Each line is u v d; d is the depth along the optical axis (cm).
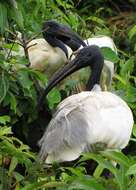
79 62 991
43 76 884
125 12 1396
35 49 1071
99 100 862
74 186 693
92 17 1192
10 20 895
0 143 796
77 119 845
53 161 833
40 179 788
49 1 1096
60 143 838
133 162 711
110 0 1384
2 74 854
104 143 846
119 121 851
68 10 1146
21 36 985
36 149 984
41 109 978
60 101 989
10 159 821
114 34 1224
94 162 895
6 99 870
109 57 1002
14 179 805
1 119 820
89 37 1148
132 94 969
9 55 918
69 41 1067
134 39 1191
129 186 707
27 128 975
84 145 837
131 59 1030
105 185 732
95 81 994
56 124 851
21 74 875
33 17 988
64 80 1009
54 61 1072
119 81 1067
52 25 1073
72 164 855
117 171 702
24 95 907
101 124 841
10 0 817
